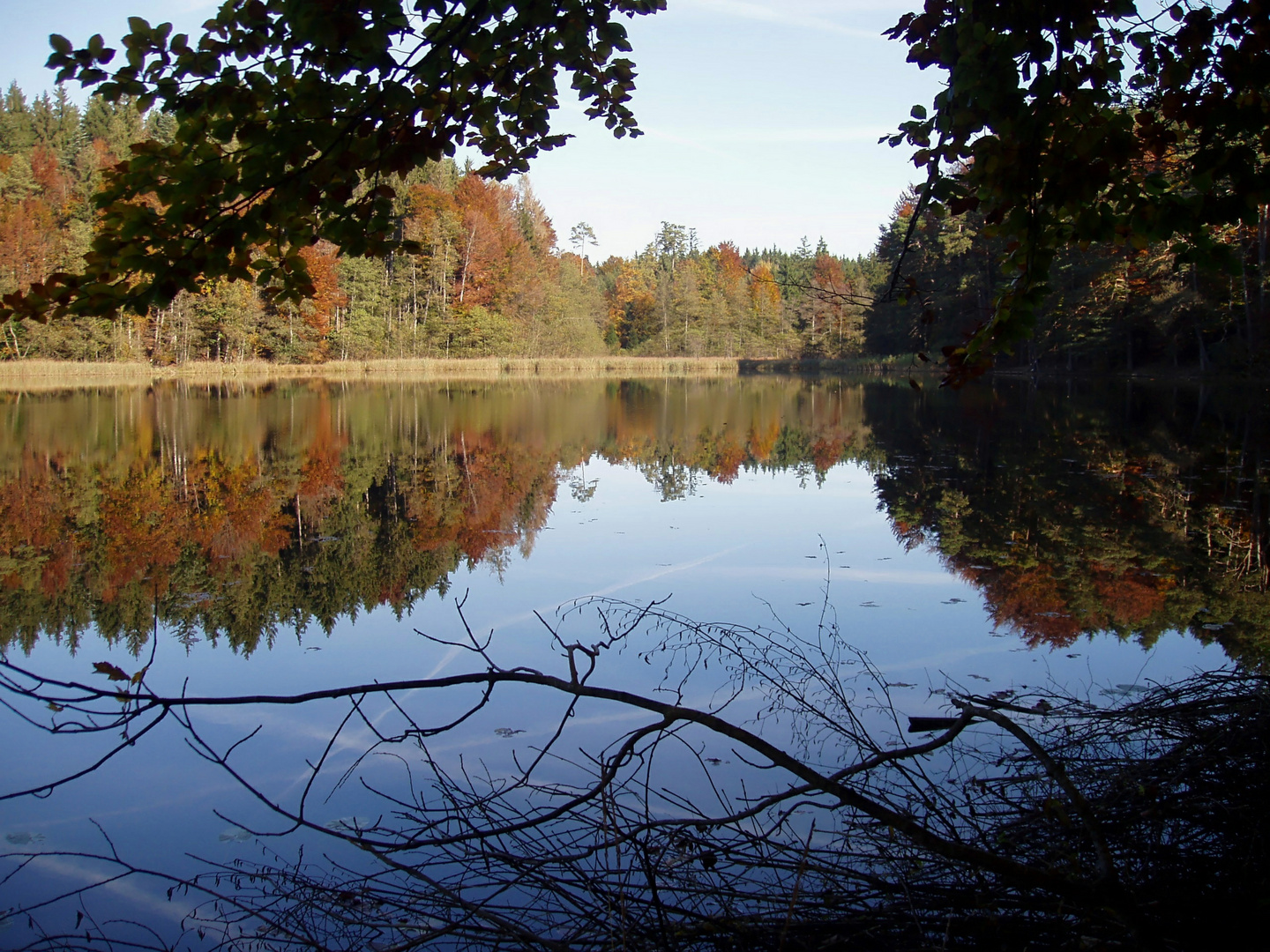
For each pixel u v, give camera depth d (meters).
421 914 2.37
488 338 47.56
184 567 6.49
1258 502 8.39
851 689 3.97
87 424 16.34
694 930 2.23
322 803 3.11
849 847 2.61
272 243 2.20
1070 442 13.36
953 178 2.82
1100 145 2.50
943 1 2.72
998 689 3.93
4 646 4.79
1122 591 5.62
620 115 3.07
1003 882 2.27
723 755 3.33
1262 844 2.28
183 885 2.63
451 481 10.60
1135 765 2.72
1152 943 1.88
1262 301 23.16
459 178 54.75
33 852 2.83
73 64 1.97
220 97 2.03
